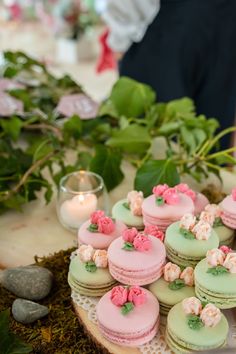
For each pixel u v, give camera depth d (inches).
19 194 24.8
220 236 20.0
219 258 17.3
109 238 19.5
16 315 18.4
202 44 40.8
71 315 18.5
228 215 20.3
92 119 30.5
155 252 18.0
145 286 18.1
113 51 44.0
